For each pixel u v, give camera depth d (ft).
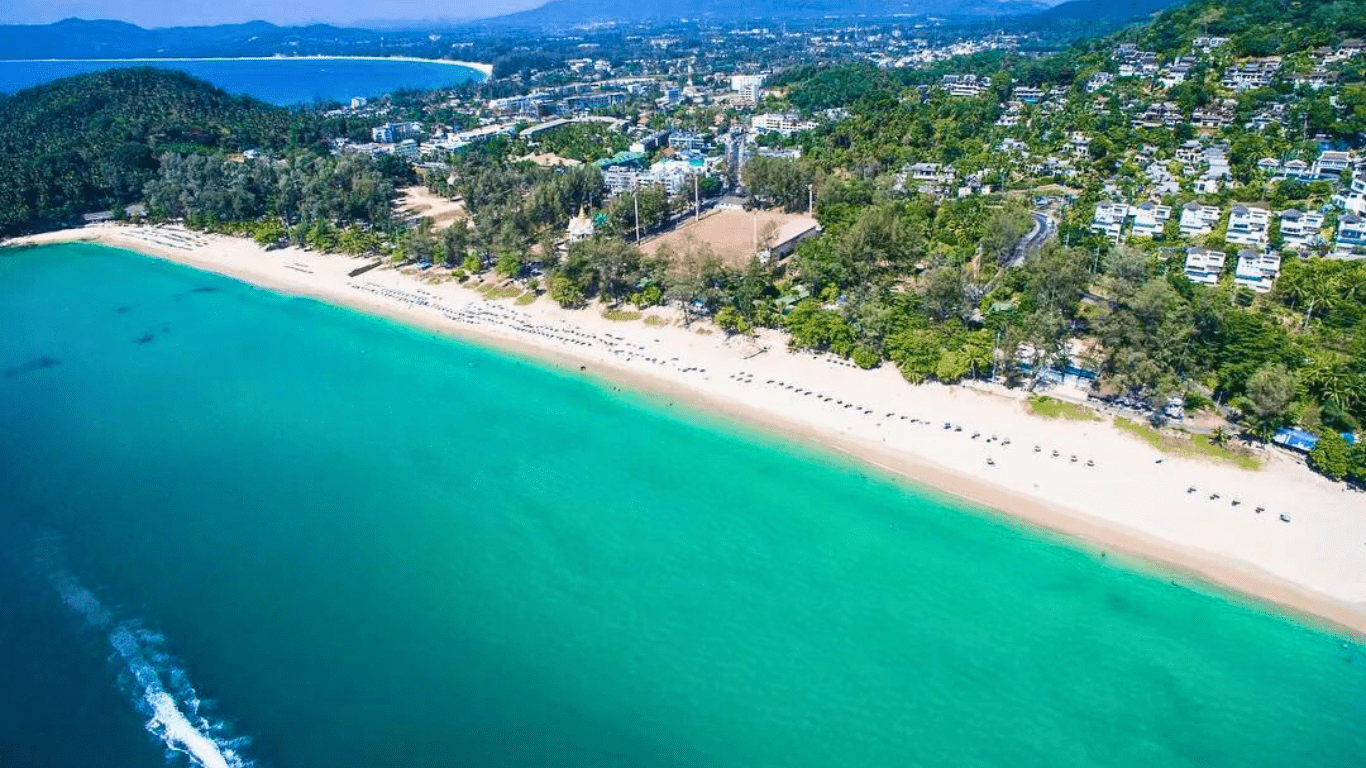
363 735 277.44
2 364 598.75
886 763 263.49
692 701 288.71
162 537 388.78
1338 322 498.69
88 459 462.60
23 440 484.33
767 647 311.06
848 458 426.51
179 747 274.36
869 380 495.41
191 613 337.52
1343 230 612.70
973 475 402.52
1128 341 438.40
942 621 319.88
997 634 312.29
